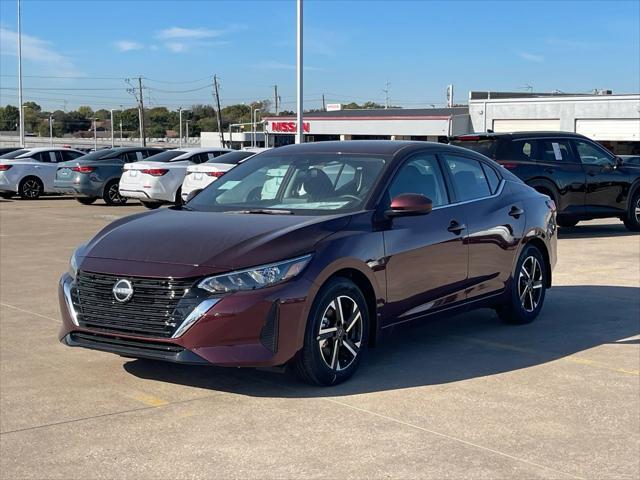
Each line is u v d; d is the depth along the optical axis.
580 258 11.09
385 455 4.03
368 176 5.73
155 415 4.61
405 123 54.78
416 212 5.40
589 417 4.63
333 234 5.10
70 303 5.02
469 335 6.68
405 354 6.04
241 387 5.13
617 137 42.88
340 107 77.44
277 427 4.41
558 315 7.49
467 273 6.21
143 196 18.78
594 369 5.65
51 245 12.57
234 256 4.70
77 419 4.54
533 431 4.40
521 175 12.65
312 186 5.81
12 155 24.98
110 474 3.79
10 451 4.07
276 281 4.69
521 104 47.34
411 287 5.63
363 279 5.27
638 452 4.12
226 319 4.56
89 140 102.75
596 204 13.64
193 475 3.78
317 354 4.93
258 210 5.64
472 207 6.38
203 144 92.25
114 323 4.81
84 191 20.92
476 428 4.43
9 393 5.01
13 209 19.70
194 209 5.90
